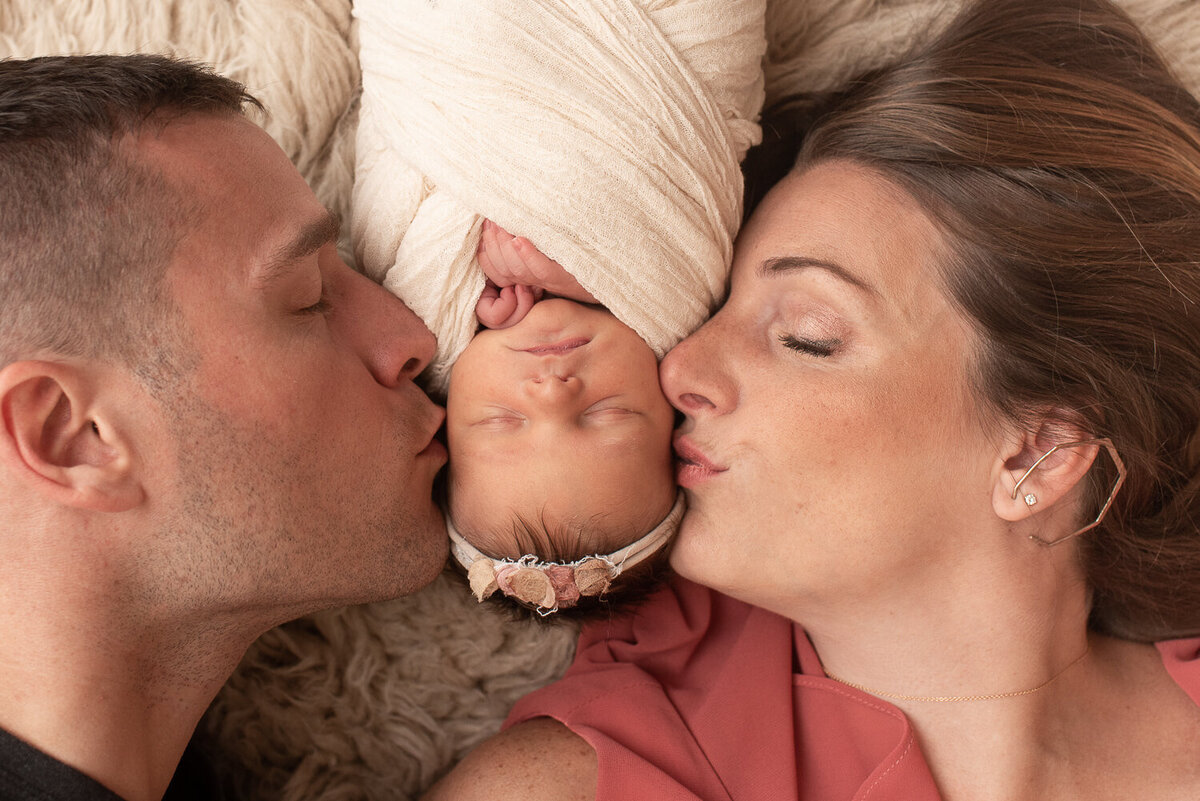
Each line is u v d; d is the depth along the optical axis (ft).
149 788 3.43
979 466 3.58
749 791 3.74
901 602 3.76
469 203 3.39
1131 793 3.79
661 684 4.10
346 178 4.22
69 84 3.10
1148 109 3.83
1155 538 4.02
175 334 3.11
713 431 3.60
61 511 3.12
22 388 2.96
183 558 3.29
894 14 4.46
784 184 3.85
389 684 4.35
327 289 3.53
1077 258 3.55
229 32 4.23
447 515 3.84
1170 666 4.05
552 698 4.02
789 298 3.54
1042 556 3.77
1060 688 3.91
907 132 3.60
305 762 4.25
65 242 3.02
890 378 3.43
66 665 3.20
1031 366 3.51
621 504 3.57
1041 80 3.74
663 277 3.50
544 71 3.29
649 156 3.39
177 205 3.11
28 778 3.12
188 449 3.18
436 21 3.29
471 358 3.60
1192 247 3.71
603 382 3.53
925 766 3.76
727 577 3.70
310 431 3.33
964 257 3.48
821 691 4.01
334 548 3.49
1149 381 3.74
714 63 3.53
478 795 3.80
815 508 3.53
